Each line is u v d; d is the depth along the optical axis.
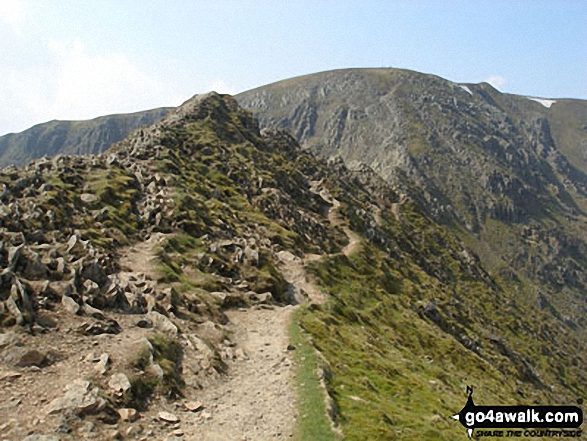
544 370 161.12
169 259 52.62
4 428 20.14
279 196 115.50
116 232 55.44
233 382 30.98
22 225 42.78
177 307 40.56
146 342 29.39
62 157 73.94
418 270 155.50
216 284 51.41
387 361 47.75
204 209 76.81
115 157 80.62
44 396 22.88
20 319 27.98
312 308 54.62
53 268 35.41
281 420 26.25
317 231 114.00
